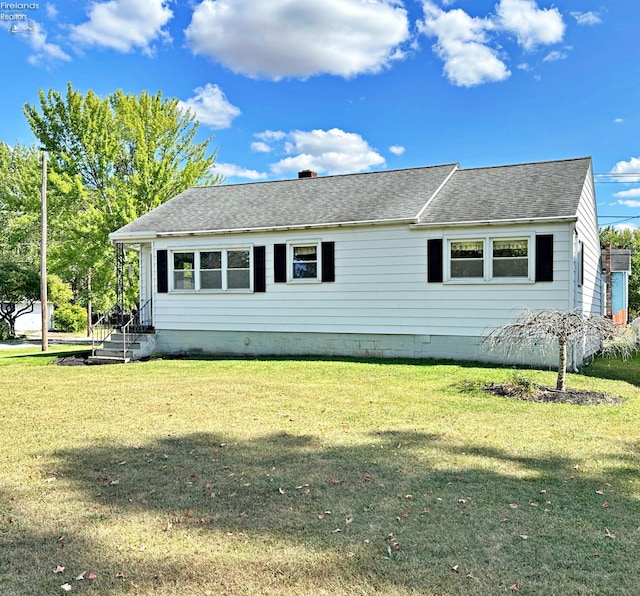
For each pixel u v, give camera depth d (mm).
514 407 7465
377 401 7973
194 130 22625
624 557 3213
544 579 2963
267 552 3289
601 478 4609
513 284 11578
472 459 5133
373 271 12977
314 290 13617
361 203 13914
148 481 4578
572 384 9312
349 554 3256
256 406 7727
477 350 12023
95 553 3289
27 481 4586
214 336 14695
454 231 12086
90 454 5395
